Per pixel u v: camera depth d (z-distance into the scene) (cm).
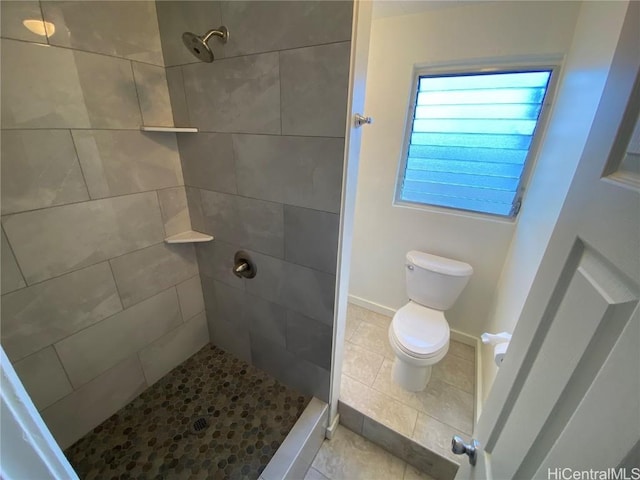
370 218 209
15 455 31
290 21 84
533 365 53
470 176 174
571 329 43
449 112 168
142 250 130
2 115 83
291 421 136
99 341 123
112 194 114
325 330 124
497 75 153
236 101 105
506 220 169
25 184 91
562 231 50
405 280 212
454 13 146
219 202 130
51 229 100
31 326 101
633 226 32
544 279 54
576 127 96
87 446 123
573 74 116
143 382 147
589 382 37
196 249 153
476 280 186
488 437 67
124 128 112
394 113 177
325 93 86
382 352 191
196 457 121
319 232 106
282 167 104
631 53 38
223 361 169
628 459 29
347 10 74
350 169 95
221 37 97
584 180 46
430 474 132
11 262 92
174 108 124
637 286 30
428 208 190
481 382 158
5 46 80
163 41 114
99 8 96
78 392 120
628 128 37
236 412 140
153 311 143
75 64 95
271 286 131
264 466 118
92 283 116
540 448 45
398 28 160
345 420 153
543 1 128
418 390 159
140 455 121
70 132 98
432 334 155
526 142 156
